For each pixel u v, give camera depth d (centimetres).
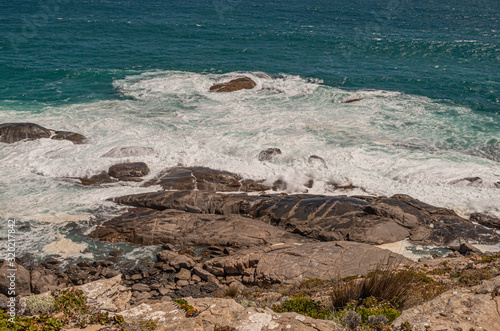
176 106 3092
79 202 1856
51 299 932
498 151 2344
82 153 2289
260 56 4806
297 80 3831
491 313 708
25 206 1811
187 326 786
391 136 2578
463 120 2842
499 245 1569
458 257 1395
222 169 2162
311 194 1939
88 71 3978
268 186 2020
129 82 3666
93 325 847
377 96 3369
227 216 1723
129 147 2311
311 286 1170
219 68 4234
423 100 3288
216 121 2808
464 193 1928
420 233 1625
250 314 803
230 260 1396
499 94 3425
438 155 2300
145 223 1673
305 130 2670
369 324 749
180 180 2030
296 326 756
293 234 1642
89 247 1573
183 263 1429
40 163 2181
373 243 1564
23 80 3650
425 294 920
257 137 2536
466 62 4622
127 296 1097
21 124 2464
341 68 4334
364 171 2147
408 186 2002
